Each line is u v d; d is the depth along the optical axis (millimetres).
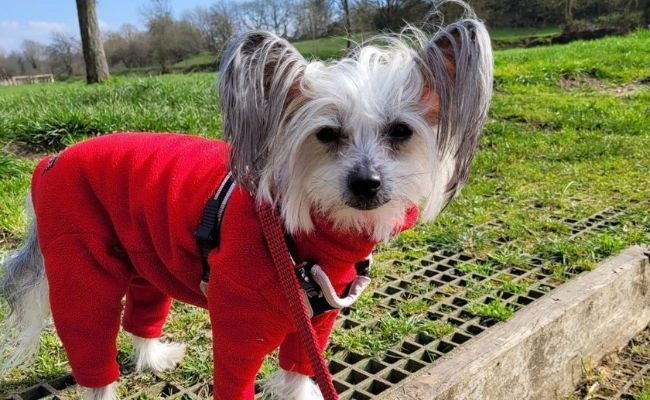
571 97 1440
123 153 378
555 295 501
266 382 427
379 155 334
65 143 999
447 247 638
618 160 925
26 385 432
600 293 511
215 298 327
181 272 359
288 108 344
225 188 339
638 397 476
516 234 660
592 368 516
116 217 372
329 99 333
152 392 425
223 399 339
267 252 318
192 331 498
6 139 994
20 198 742
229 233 324
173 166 362
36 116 1059
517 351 440
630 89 1579
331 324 368
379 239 344
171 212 351
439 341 468
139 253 370
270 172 331
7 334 449
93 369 378
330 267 333
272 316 325
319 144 338
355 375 435
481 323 491
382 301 533
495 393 429
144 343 444
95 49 2756
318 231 331
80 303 371
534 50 2527
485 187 811
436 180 354
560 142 1027
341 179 324
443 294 544
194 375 438
